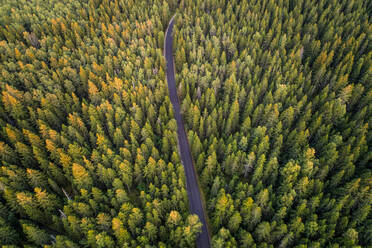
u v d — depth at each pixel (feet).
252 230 155.53
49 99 235.40
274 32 342.85
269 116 215.92
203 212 182.39
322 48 310.45
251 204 148.36
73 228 144.25
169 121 217.77
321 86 273.13
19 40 328.49
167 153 204.13
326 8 375.45
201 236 169.37
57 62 292.61
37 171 172.35
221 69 281.54
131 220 146.82
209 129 213.05
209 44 314.55
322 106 224.53
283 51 302.25
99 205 166.40
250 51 319.88
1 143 181.37
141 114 231.09
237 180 192.34
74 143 192.95
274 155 184.75
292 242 142.92
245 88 261.03
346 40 312.09
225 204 150.41
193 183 200.75
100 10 389.60
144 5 404.36
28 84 257.96
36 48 330.95
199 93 255.70
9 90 232.94
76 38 331.16
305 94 245.45
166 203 160.76
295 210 152.56
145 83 276.62
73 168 164.14
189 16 387.55
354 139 188.14
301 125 205.36
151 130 223.51
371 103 218.38
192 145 211.41
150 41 331.77
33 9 369.91
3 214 157.07
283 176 176.04
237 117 225.15
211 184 189.26
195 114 219.82
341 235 145.48
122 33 342.64
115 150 208.33
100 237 138.31
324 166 168.25
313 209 152.05
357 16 335.47
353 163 183.93
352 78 266.57
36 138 194.90
